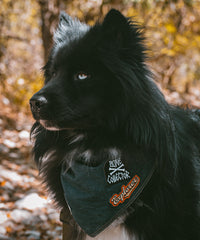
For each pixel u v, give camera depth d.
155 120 2.28
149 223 2.33
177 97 8.76
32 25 7.80
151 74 2.46
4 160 5.33
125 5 6.34
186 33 7.06
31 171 5.15
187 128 2.67
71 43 2.44
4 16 7.43
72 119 2.36
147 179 2.31
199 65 8.39
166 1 6.55
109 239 2.49
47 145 2.66
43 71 2.86
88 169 2.44
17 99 6.89
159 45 6.54
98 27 2.45
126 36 2.34
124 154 2.38
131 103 2.27
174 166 2.31
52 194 2.74
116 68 2.29
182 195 2.37
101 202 2.39
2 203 4.13
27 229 3.69
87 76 2.35
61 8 6.09
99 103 2.35
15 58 7.47
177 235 2.37
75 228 2.73
